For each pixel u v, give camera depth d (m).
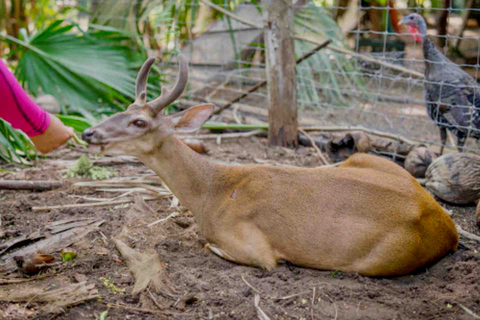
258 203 3.51
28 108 3.15
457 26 8.62
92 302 3.13
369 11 9.95
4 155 5.82
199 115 3.73
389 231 3.31
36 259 3.46
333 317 3.00
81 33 7.52
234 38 8.67
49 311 2.98
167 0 7.57
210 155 6.20
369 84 7.67
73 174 5.32
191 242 3.98
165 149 3.67
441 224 3.47
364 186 3.46
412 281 3.41
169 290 3.25
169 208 4.59
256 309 3.05
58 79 6.69
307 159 6.16
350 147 5.85
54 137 3.38
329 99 8.23
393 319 2.97
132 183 5.05
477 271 3.41
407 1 9.17
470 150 5.34
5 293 3.17
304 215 3.43
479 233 4.17
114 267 3.56
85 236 4.02
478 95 5.19
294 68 6.49
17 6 11.31
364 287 3.26
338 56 7.98
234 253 3.55
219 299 3.15
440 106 5.36
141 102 3.71
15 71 6.78
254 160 6.05
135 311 3.05
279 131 6.59
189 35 8.58
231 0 8.51
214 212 3.64
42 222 4.30
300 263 3.49
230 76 8.45
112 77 6.90
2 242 3.96
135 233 4.04
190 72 8.45
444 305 3.09
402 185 3.50
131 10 7.70
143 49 7.68
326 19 8.10
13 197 4.80
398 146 5.74
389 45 9.10
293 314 3.04
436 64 5.37
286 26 6.32
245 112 8.07
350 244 3.34
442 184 4.66
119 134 3.51
